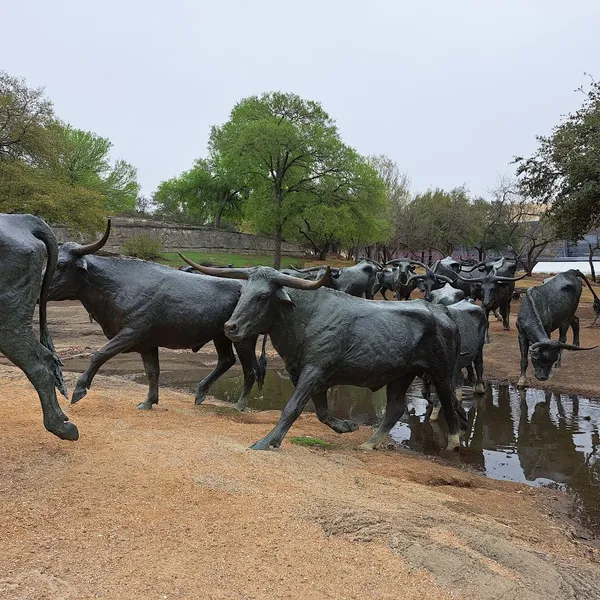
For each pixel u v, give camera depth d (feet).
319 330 21.17
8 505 12.75
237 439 21.07
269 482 15.72
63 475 14.64
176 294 25.52
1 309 15.03
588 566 13.98
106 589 10.07
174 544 11.85
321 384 21.40
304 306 21.44
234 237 184.03
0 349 15.46
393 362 22.15
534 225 199.52
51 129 103.19
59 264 23.95
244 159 148.05
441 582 11.68
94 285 24.90
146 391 32.50
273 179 154.81
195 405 28.89
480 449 26.12
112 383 34.76
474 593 11.46
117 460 16.01
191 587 10.39
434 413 31.14
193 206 220.23
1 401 23.63
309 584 10.96
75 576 10.39
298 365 21.88
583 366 44.32
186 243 171.22
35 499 13.17
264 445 19.75
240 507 13.76
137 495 13.83
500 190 191.21
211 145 218.79
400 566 12.03
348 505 14.64
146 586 10.27
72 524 12.26
